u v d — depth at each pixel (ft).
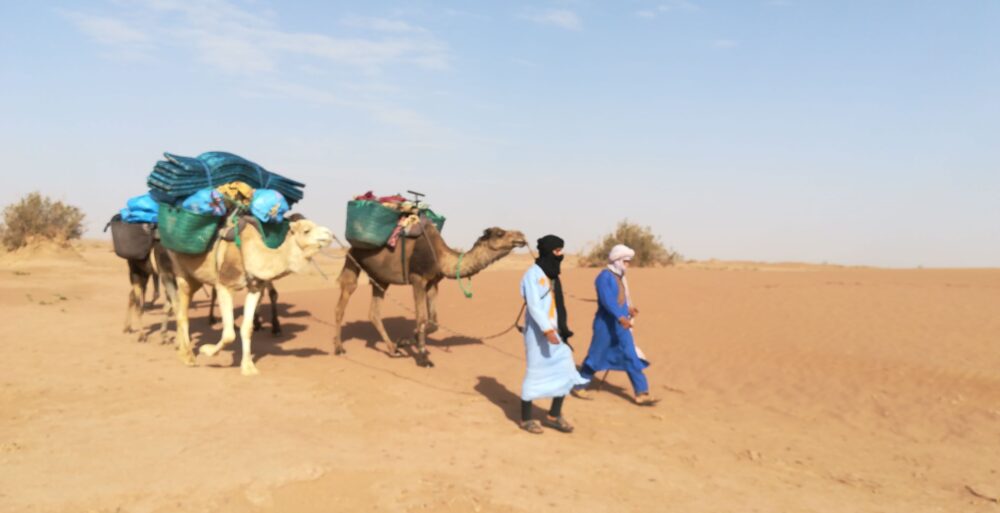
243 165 37.58
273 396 31.32
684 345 43.60
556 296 26.61
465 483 20.99
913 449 26.27
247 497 19.26
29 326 51.39
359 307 63.52
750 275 79.05
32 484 19.72
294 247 36.19
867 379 34.88
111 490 19.42
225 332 36.32
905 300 55.26
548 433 26.99
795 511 20.11
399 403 30.81
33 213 126.52
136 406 28.84
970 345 40.09
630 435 27.17
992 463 24.72
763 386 34.86
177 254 36.63
